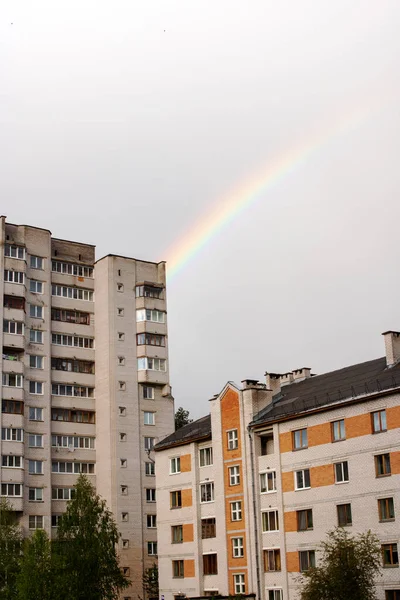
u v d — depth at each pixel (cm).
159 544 8931
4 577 8531
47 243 11488
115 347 11400
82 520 8288
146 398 11469
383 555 6588
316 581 6275
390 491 6638
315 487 7294
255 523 7775
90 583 7900
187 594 8438
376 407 6888
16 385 10600
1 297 10706
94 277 11919
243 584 7838
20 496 10219
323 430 7319
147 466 11194
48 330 11162
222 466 8300
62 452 10912
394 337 7469
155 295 11919
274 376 8500
